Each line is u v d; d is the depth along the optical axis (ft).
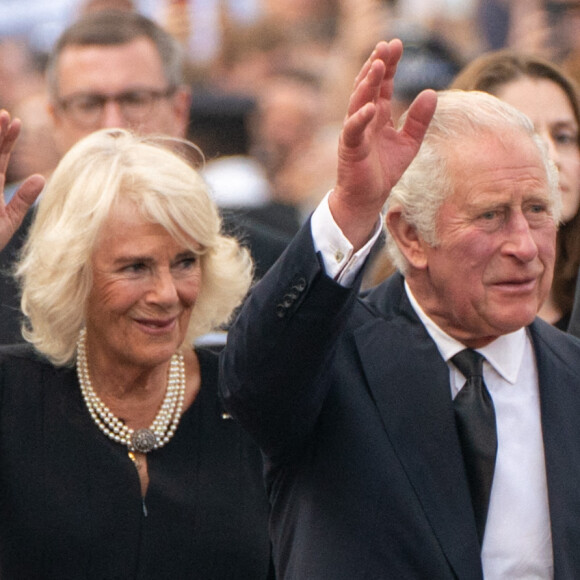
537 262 44.21
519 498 44.65
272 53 124.98
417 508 43.75
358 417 44.80
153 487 51.01
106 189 49.49
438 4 121.29
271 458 45.21
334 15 130.11
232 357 43.24
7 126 48.55
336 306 41.81
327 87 109.70
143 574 50.29
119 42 71.15
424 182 44.57
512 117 44.70
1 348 52.95
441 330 46.21
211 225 50.26
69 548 49.88
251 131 103.86
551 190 44.98
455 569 43.11
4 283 61.67
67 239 49.52
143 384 51.72
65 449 50.88
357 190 41.47
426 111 41.91
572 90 62.85
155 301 49.67
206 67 122.72
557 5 92.63
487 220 44.04
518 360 46.34
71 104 71.00
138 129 66.74
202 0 124.06
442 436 44.65
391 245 46.73
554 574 43.62
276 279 42.34
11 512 50.21
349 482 44.06
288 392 42.63
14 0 123.44
